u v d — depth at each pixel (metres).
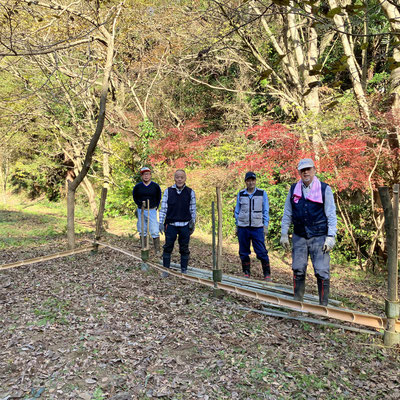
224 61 15.98
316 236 4.10
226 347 3.50
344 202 9.26
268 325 4.01
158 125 17.72
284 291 4.94
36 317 4.19
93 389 2.85
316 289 5.72
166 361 3.23
